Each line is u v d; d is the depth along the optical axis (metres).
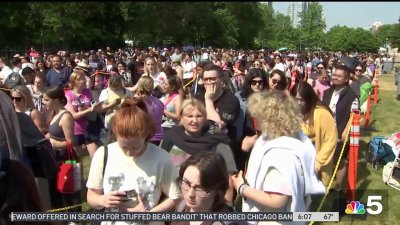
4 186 1.69
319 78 8.71
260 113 2.46
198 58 8.02
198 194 2.21
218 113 3.91
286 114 2.41
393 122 11.59
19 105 4.26
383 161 7.34
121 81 5.83
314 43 40.06
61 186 4.02
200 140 3.09
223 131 3.42
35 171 3.36
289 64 17.20
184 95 5.49
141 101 2.81
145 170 2.44
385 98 16.89
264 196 2.34
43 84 6.62
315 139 4.24
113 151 2.50
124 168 2.45
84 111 5.47
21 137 3.14
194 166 2.21
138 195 2.39
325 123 4.21
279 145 2.35
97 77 7.74
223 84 4.09
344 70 5.66
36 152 3.30
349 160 5.37
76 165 4.14
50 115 4.43
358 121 5.25
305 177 2.37
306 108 4.23
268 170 2.34
